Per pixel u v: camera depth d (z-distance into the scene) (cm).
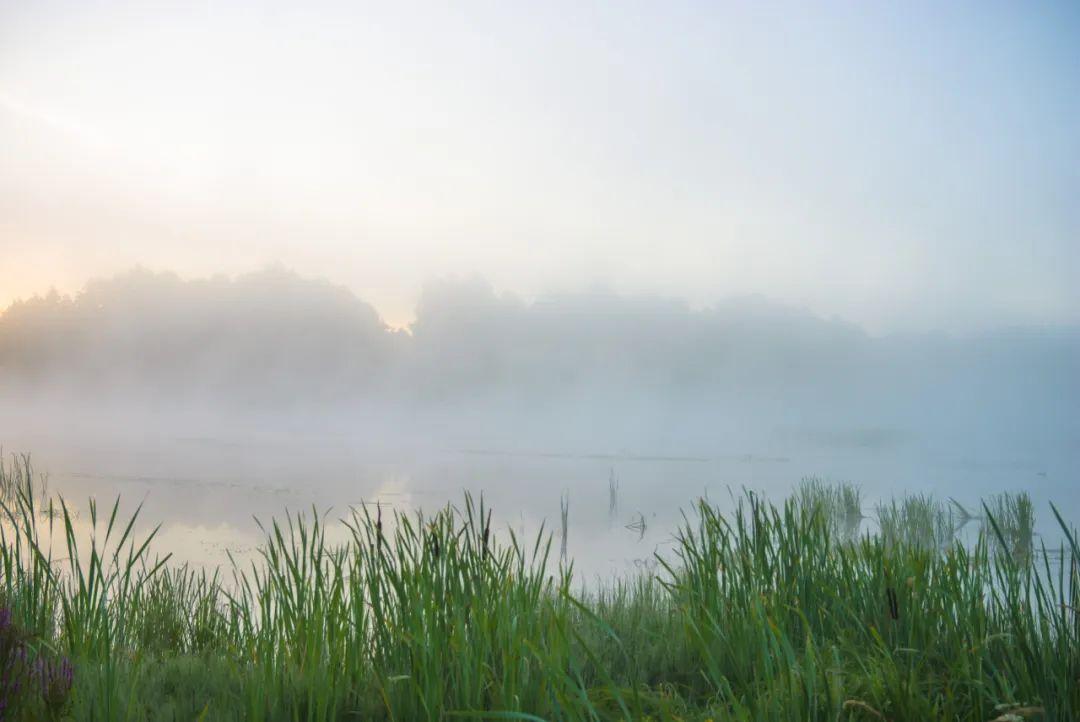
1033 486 3123
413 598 422
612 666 453
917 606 449
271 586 505
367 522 481
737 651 428
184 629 678
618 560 1448
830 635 493
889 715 350
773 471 4453
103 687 392
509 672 358
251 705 367
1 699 344
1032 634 361
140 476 3222
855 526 1587
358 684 411
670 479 3884
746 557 516
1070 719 321
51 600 503
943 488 3020
